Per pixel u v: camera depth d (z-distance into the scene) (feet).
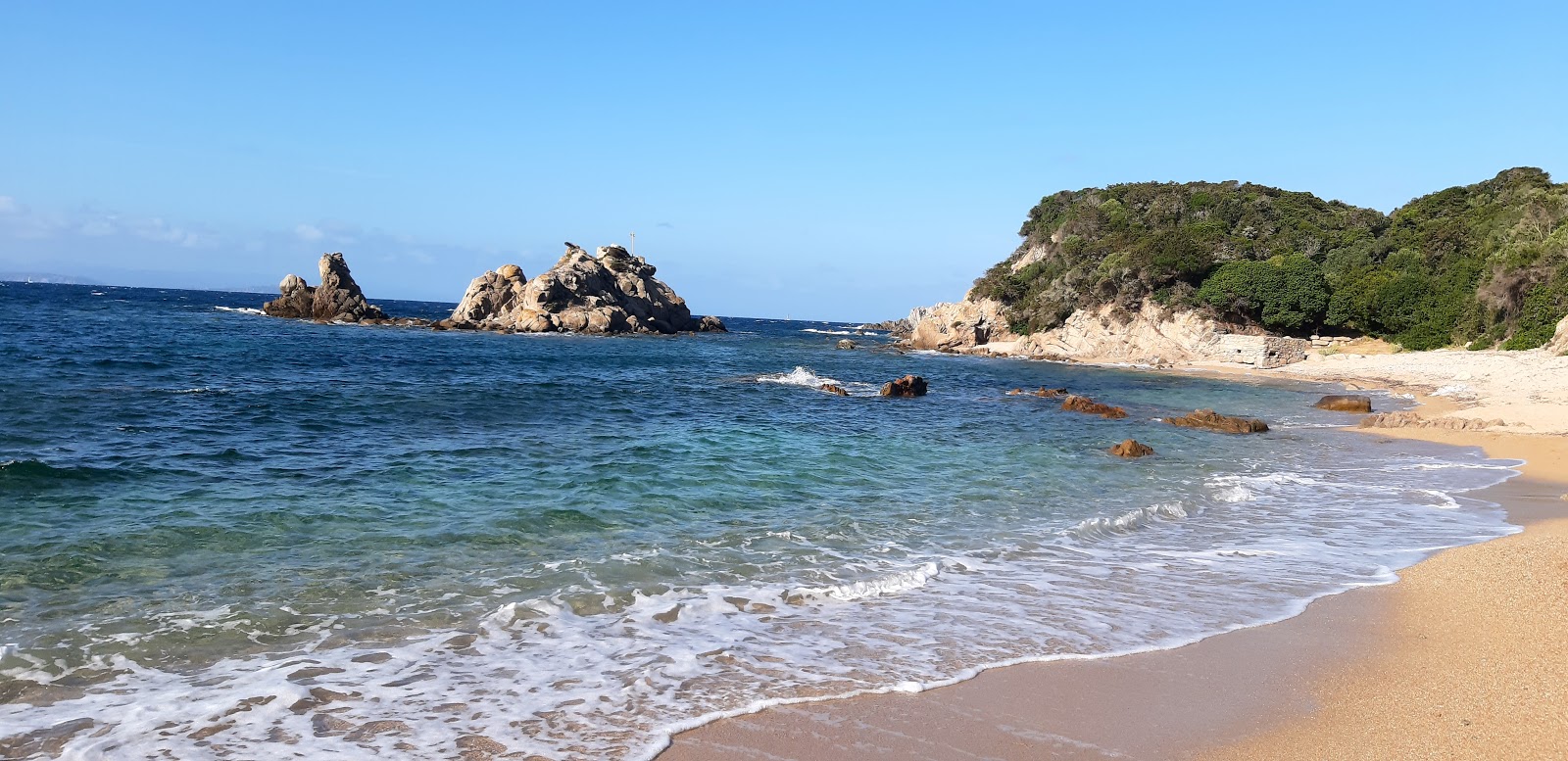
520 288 329.31
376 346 206.69
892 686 26.13
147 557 36.17
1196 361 239.09
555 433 78.23
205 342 187.21
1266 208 324.39
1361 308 249.14
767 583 36.17
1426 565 40.37
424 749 21.49
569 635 29.66
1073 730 23.52
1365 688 26.43
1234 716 24.47
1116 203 352.49
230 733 22.02
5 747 20.77
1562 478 67.05
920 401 126.82
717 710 24.11
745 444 74.13
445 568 36.47
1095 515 51.34
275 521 42.68
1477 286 225.56
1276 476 66.90
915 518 49.19
